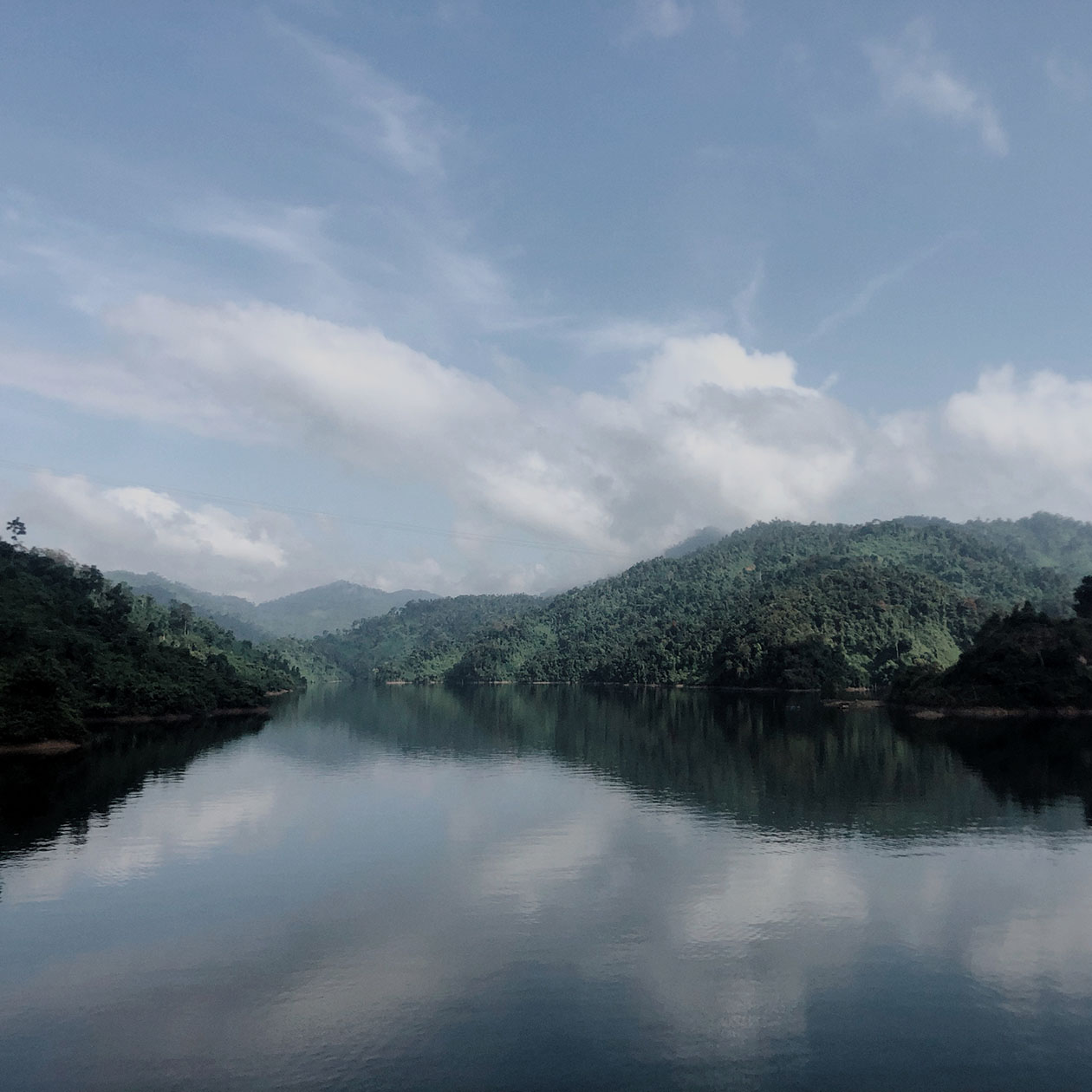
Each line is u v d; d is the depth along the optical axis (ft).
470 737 357.41
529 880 129.18
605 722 433.48
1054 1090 70.33
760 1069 73.56
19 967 95.86
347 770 252.42
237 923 110.11
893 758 273.95
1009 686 447.83
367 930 107.24
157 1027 81.35
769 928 107.34
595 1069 73.41
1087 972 93.86
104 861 141.38
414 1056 75.72
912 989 89.51
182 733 374.22
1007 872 132.98
